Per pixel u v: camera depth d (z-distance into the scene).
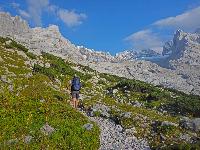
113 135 27.52
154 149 25.66
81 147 22.75
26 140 21.75
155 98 48.03
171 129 29.33
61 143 22.42
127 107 39.69
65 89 41.72
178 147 24.56
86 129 25.81
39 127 23.30
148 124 30.95
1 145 20.77
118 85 54.34
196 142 26.69
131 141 26.97
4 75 34.19
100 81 59.00
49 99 30.52
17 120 23.55
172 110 43.12
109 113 33.84
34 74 40.06
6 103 26.11
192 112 41.94
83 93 44.16
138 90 52.53
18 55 49.50
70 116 27.14
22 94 30.33
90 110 34.38
